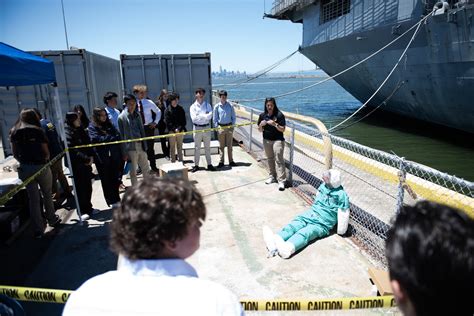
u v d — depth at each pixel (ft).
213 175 23.90
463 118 45.73
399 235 2.57
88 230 15.76
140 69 33.50
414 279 2.39
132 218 3.25
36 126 14.49
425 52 43.96
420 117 56.59
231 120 25.41
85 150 16.67
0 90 28.17
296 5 72.38
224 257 13.25
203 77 34.22
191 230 3.47
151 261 3.33
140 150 19.31
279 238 13.53
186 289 3.21
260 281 11.70
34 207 14.85
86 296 3.27
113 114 21.79
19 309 5.99
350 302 6.23
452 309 2.38
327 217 14.29
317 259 12.89
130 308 3.14
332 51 65.62
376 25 50.70
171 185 3.52
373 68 57.00
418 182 12.82
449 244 2.33
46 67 13.65
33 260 13.28
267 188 20.92
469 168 39.70
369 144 53.11
